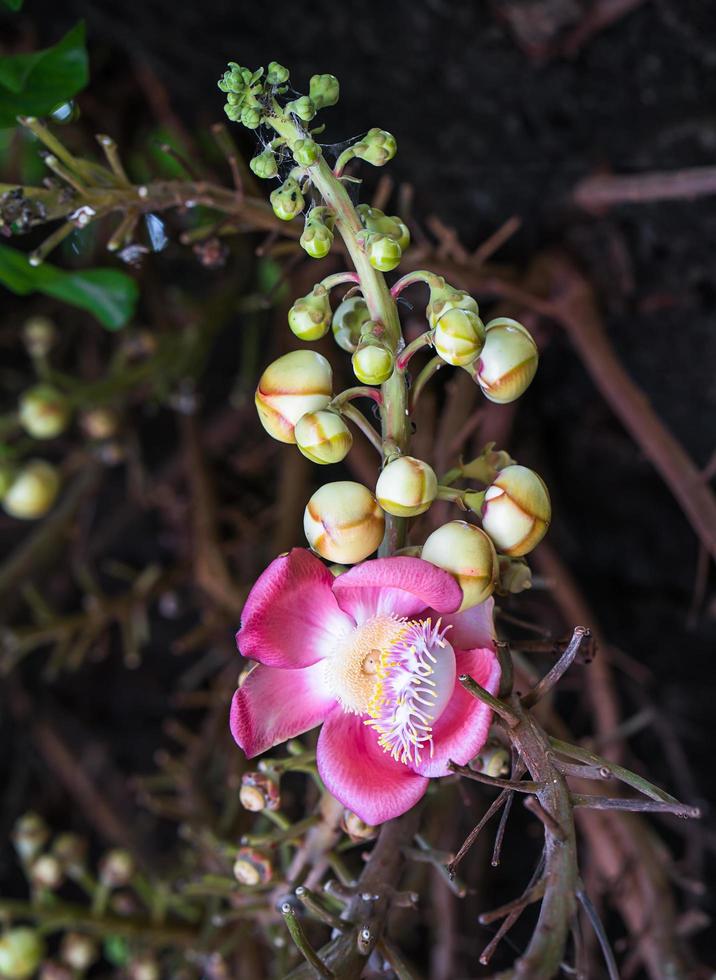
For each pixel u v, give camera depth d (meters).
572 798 0.44
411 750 0.46
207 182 0.62
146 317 1.23
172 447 1.31
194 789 0.84
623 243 0.88
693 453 1.02
